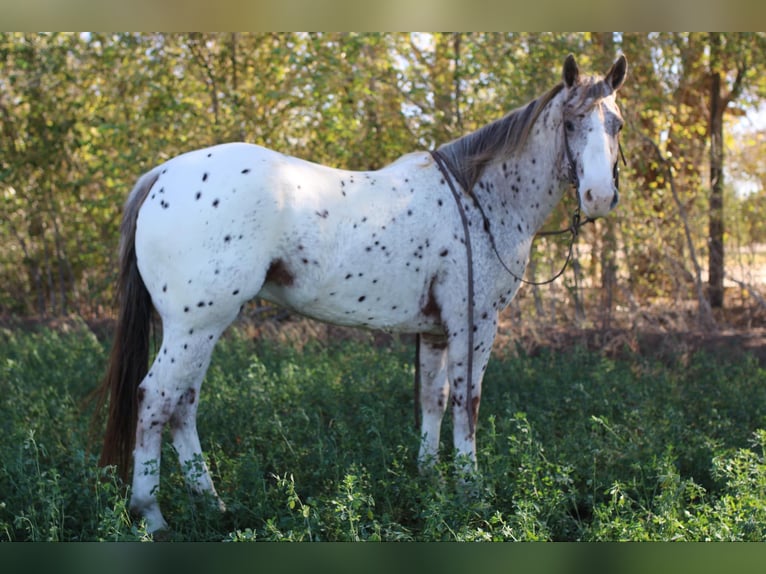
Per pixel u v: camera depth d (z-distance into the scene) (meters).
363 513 3.80
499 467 4.04
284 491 3.90
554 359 7.11
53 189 10.16
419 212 4.14
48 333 8.27
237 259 3.75
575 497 4.15
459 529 3.40
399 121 9.17
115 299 4.09
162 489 4.00
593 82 4.11
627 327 8.55
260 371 5.77
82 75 9.58
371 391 5.67
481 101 9.03
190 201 3.74
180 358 3.84
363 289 4.07
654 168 9.35
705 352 7.54
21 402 5.27
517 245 4.46
